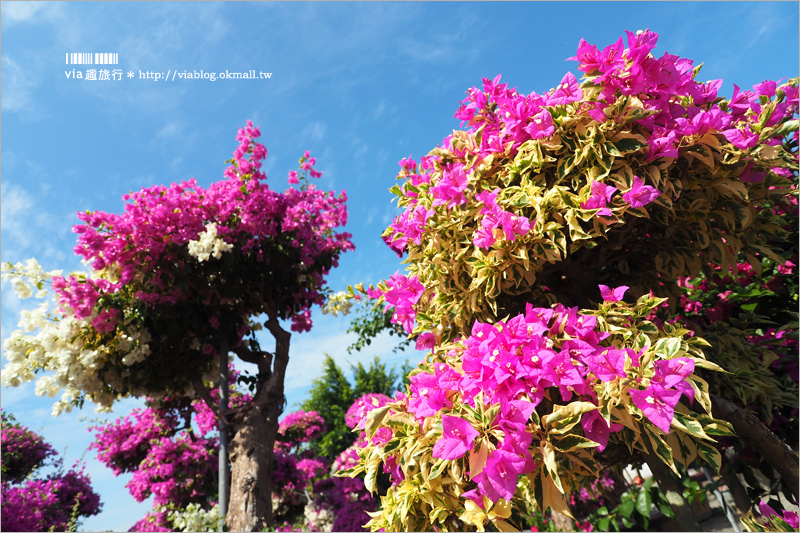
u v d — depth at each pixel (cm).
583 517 503
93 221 384
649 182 156
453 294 186
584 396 129
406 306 202
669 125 159
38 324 437
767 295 221
